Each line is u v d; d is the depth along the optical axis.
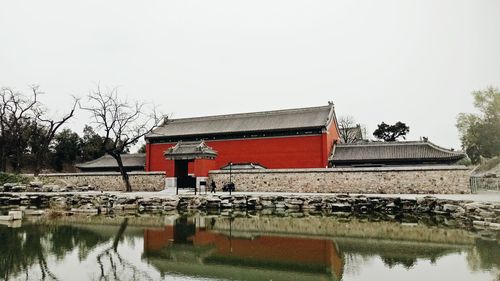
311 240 17.31
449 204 27.05
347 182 38.78
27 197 37.47
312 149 46.69
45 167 82.00
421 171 36.31
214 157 45.16
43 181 49.66
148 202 34.09
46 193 38.56
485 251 14.41
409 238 17.53
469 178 34.75
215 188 43.31
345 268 12.25
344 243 16.48
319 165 46.00
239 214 29.27
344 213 29.48
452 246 15.47
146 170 55.88
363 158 44.12
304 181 40.41
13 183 44.12
